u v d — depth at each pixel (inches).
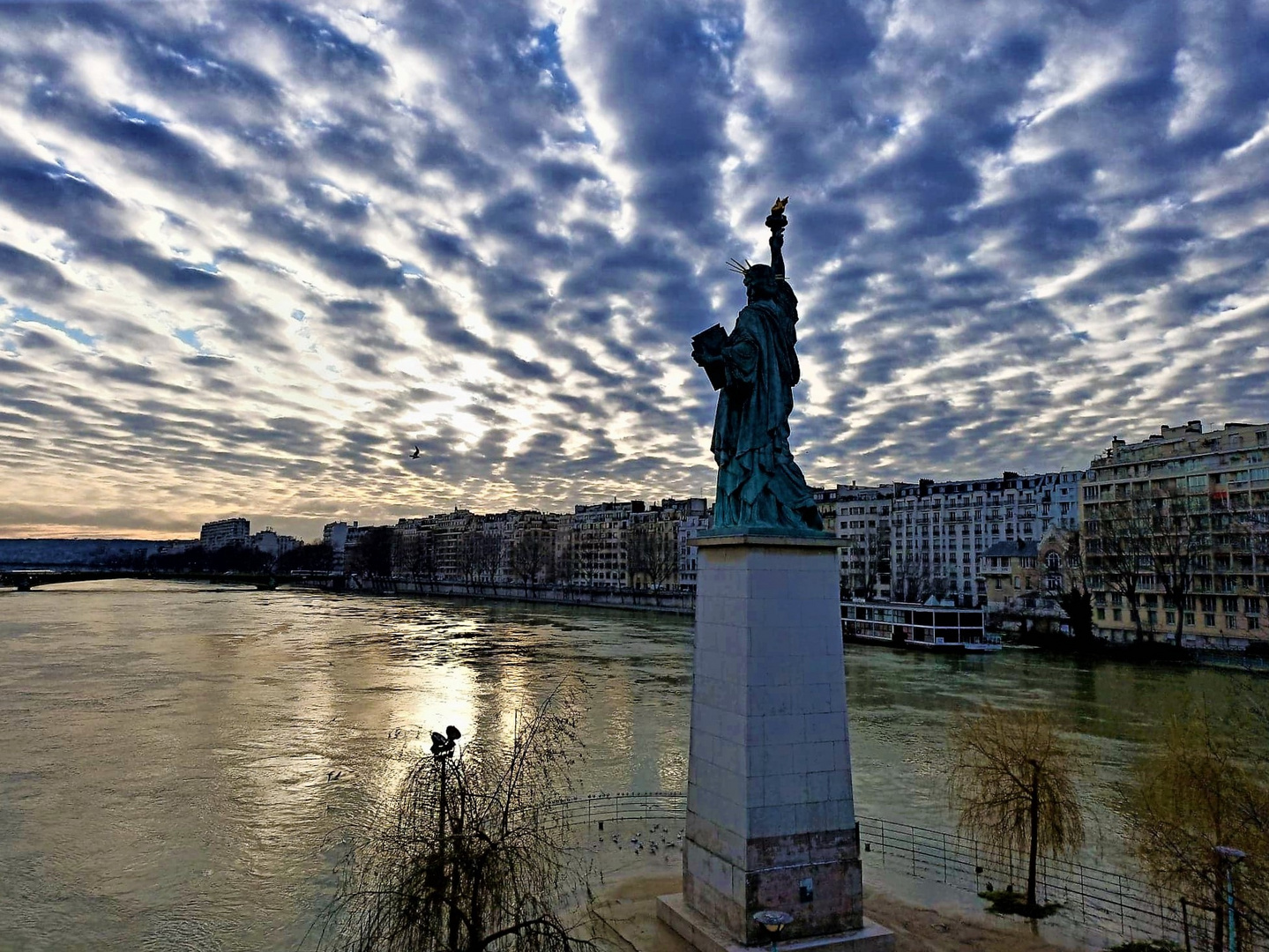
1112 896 1227.2
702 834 963.3
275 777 1911.9
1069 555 5925.2
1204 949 1040.2
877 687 3371.1
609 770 2005.4
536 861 921.5
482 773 944.9
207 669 3528.5
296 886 1320.1
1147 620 5068.9
